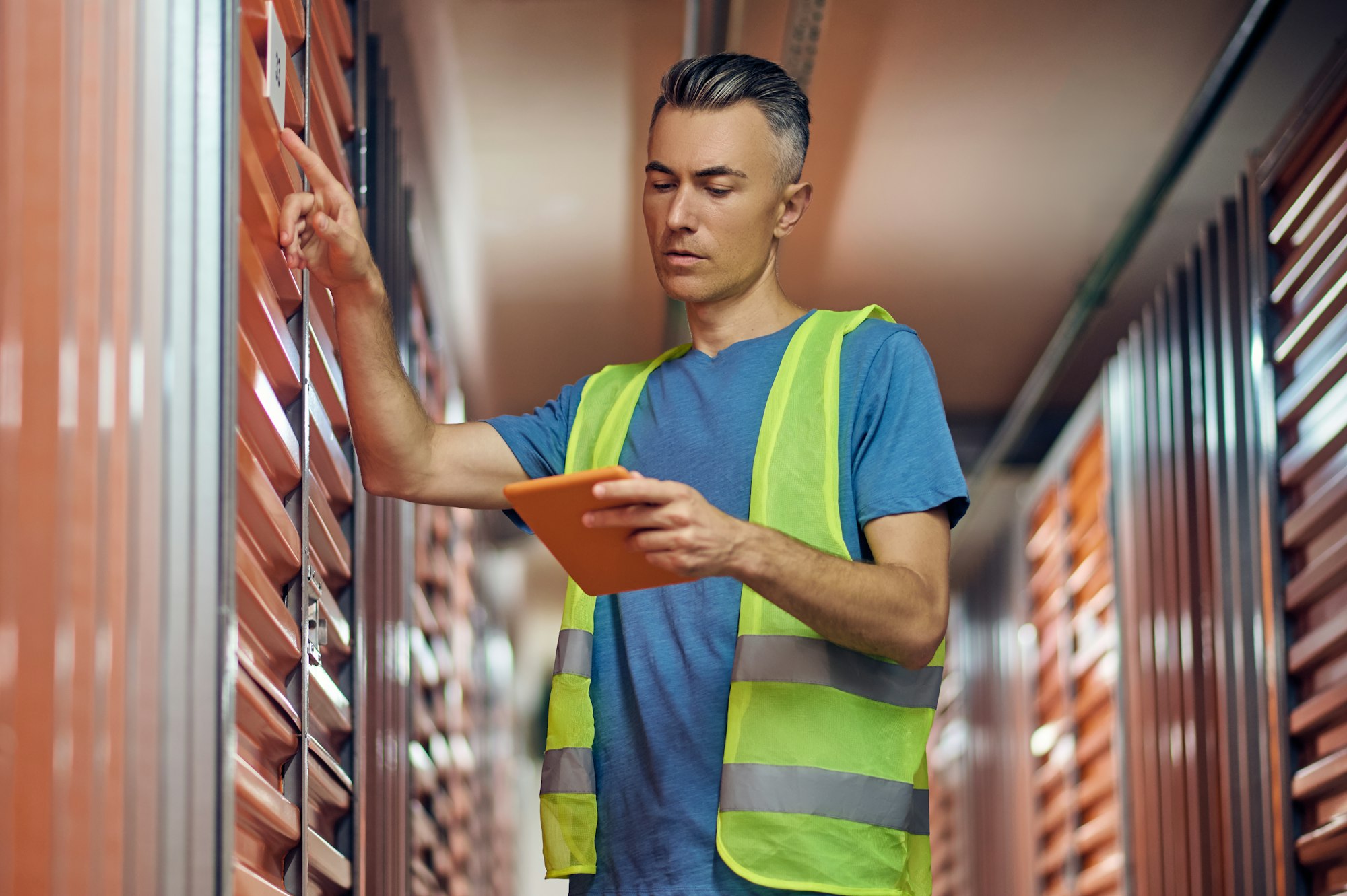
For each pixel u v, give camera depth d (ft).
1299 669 13.85
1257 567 14.76
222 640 5.39
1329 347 13.23
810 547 6.08
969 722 33.24
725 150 7.08
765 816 6.33
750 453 6.98
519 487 5.44
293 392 8.01
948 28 16.75
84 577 5.22
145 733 5.23
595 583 6.11
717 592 6.82
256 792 6.72
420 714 17.80
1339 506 12.89
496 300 22.97
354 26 11.50
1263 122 18.13
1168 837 18.08
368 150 13.73
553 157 19.07
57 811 5.08
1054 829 25.49
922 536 6.66
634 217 20.53
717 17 16.03
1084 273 22.03
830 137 18.95
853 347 7.13
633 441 7.36
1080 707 23.81
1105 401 21.99
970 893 32.89
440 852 19.74
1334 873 13.10
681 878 6.44
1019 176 19.72
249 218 6.63
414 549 16.62
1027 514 28.14
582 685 7.01
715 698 6.65
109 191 5.48
